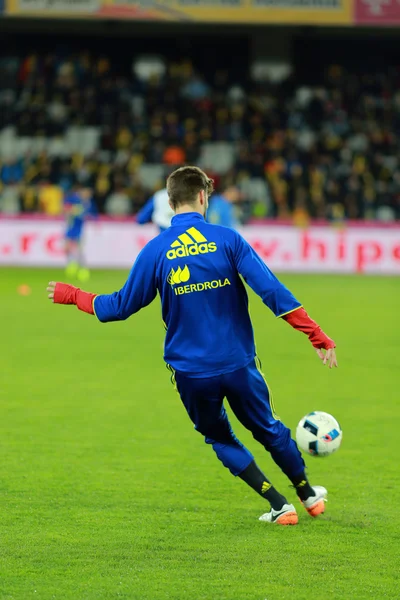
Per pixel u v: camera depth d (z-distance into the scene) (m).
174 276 16.70
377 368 36.03
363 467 22.47
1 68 105.56
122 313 17.17
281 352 39.88
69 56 108.75
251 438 25.48
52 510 18.75
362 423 27.02
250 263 16.58
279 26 105.00
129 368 35.44
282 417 27.59
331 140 99.69
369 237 83.31
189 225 16.97
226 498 19.80
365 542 17.02
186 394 17.05
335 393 31.23
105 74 106.25
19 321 48.88
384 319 50.88
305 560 16.02
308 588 14.74
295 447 17.89
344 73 111.50
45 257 83.81
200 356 16.67
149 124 101.25
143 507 19.06
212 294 16.70
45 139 101.69
